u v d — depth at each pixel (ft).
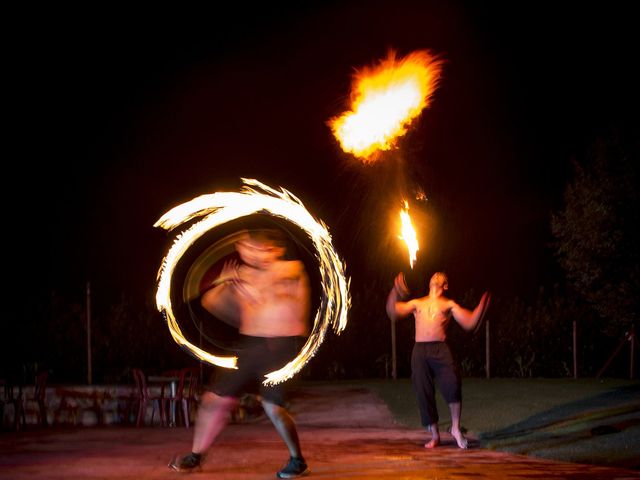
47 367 53.11
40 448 27.61
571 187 46.57
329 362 64.08
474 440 28.55
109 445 28.37
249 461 24.14
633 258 44.70
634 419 30.22
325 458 24.64
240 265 22.62
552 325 65.51
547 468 22.45
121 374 53.88
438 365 26.89
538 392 42.52
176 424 36.58
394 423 34.78
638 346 61.26
